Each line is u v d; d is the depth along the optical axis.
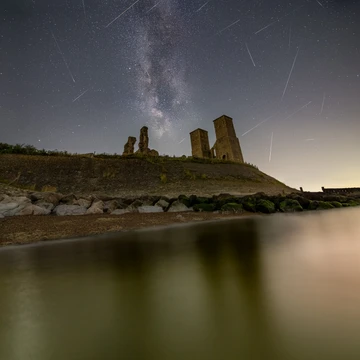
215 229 9.47
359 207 21.19
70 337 2.35
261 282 3.56
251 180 35.84
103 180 26.72
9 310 2.99
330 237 7.06
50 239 8.30
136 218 13.16
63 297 3.34
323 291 3.14
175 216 14.23
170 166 33.50
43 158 28.55
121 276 4.13
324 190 39.22
